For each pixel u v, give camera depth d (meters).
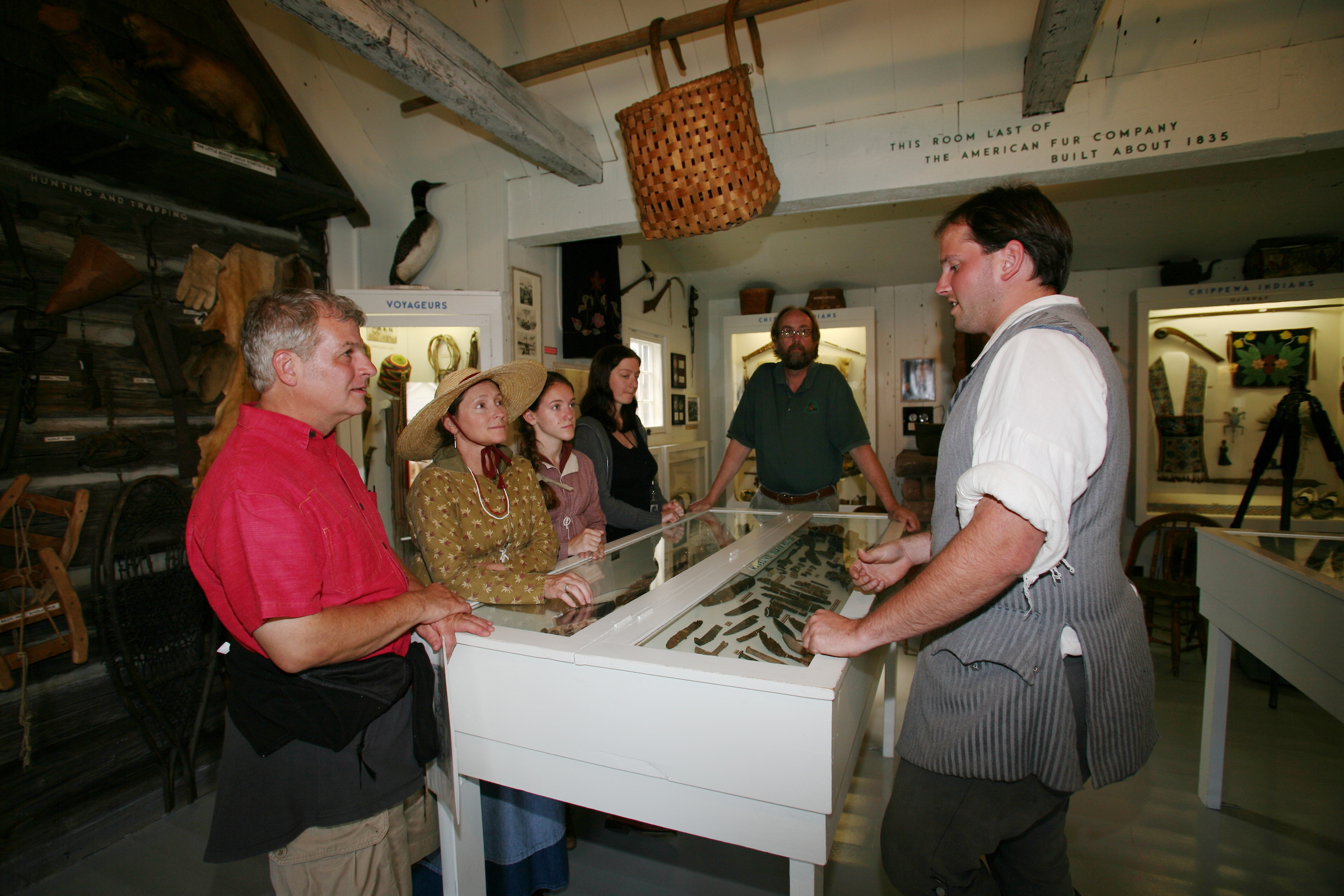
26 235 1.86
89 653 2.01
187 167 2.00
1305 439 3.80
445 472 1.47
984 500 0.82
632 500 2.39
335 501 1.03
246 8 2.42
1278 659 1.66
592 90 2.69
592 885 1.74
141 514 2.12
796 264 4.63
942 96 2.39
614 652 0.98
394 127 2.97
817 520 2.02
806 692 0.84
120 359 2.08
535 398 1.80
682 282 4.91
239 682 0.99
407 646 1.12
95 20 1.94
